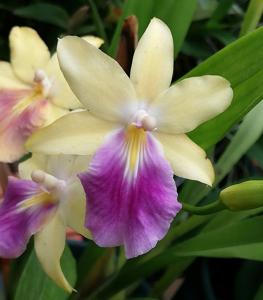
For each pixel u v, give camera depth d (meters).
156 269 0.25
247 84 0.21
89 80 0.17
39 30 0.36
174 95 0.18
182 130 0.18
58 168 0.19
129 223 0.17
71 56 0.16
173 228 0.26
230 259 0.36
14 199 0.19
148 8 0.25
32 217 0.19
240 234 0.23
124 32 0.22
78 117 0.17
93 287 0.27
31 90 0.21
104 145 0.18
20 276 0.24
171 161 0.18
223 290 0.35
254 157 0.31
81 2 0.35
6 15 0.36
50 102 0.21
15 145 0.20
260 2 0.24
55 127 0.17
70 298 0.26
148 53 0.18
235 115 0.21
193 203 0.26
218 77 0.17
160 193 0.18
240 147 0.25
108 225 0.17
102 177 0.17
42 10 0.33
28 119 0.20
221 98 0.17
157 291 0.30
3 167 0.23
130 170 0.18
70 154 0.18
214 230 0.24
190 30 0.35
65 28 0.33
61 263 0.23
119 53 0.22
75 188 0.18
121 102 0.18
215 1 0.34
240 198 0.19
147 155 0.18
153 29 0.18
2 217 0.19
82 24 0.34
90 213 0.17
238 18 0.36
